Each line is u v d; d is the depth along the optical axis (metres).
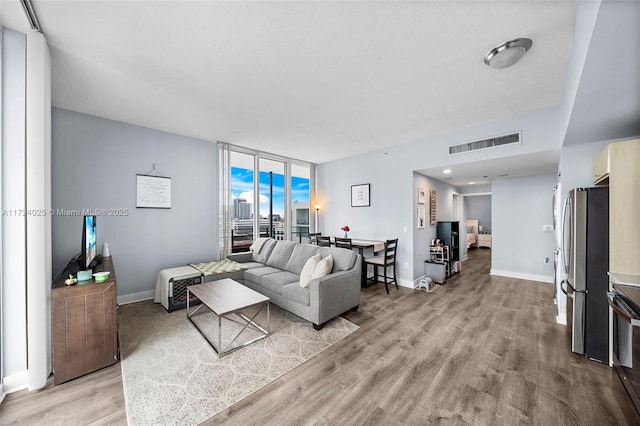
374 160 5.15
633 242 1.89
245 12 1.65
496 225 5.48
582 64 1.44
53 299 1.92
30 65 1.83
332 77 2.43
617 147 1.96
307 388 1.88
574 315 2.35
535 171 4.56
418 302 3.75
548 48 2.00
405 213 4.65
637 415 1.44
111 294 2.15
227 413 1.64
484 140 3.63
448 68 2.29
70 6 1.61
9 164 1.83
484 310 3.42
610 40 1.21
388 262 4.59
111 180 3.53
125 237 3.65
